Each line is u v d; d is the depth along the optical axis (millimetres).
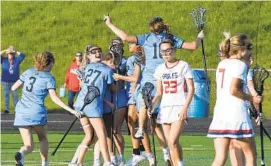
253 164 18531
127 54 57094
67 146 31812
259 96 18234
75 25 66000
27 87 22812
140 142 25547
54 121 43406
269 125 41875
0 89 53250
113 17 66250
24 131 22922
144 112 24375
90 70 23156
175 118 21812
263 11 65500
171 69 21953
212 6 65625
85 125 23297
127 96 25516
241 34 18828
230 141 18672
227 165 25016
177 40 24016
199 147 31578
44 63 22906
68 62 61125
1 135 36125
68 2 69000
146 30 64188
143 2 67500
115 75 23953
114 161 24031
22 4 69312
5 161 26906
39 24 66500
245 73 18375
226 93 18359
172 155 22109
